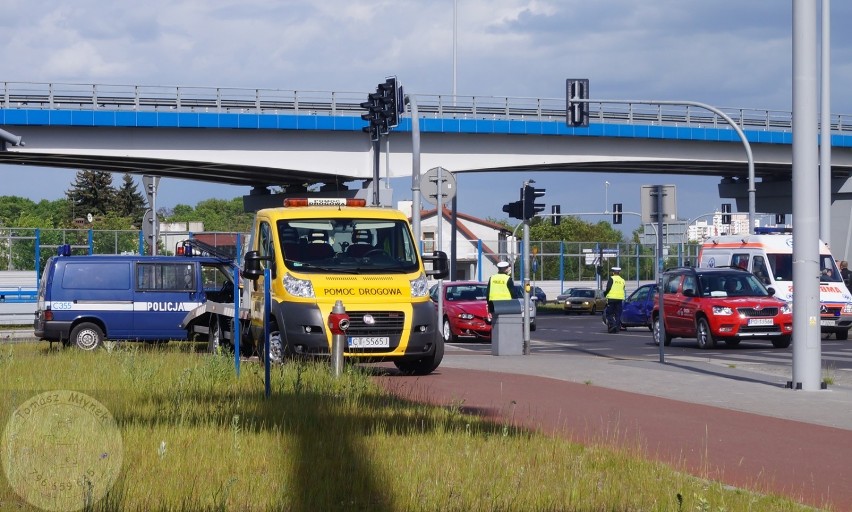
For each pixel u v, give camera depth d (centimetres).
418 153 2900
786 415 1351
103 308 2691
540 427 1129
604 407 1388
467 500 768
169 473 833
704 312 2952
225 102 5659
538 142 6384
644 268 8119
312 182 6788
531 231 14025
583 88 3838
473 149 6250
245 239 5097
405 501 762
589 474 866
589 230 14225
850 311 3494
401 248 1886
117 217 13238
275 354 1808
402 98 3028
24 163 6047
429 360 1838
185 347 2572
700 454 1045
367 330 1770
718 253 3831
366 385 1433
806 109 1655
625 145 6575
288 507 742
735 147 6862
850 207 7456
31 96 5316
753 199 3806
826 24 3875
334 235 1869
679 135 6575
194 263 2747
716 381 1738
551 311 7169
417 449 947
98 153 5503
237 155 5769
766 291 3045
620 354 2694
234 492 773
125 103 5466
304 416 1123
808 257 1644
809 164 1650
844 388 1669
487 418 1193
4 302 4881
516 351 2473
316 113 5816
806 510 781
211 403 1227
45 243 4978
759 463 1006
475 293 3512
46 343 2973
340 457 906
